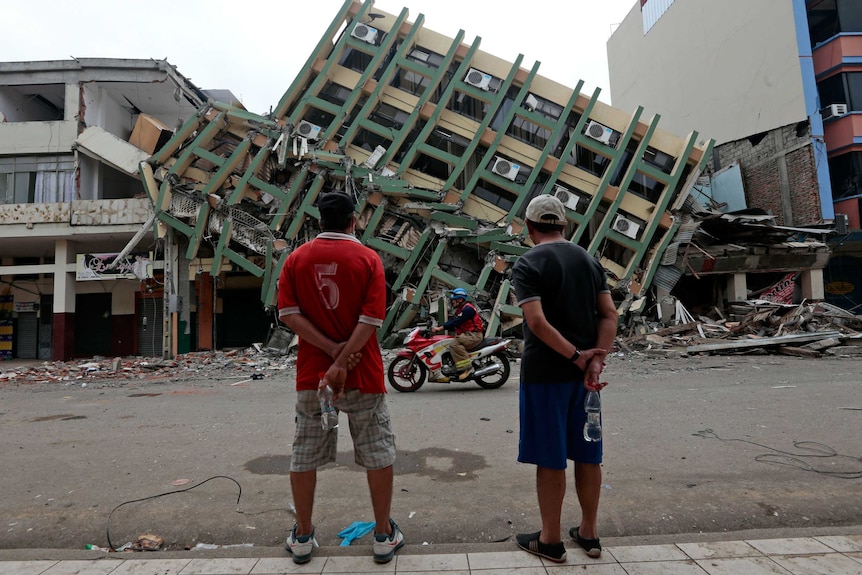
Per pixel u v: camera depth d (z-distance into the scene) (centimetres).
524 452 228
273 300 1559
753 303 1548
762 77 1939
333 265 227
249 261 1600
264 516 297
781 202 1853
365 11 1748
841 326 1314
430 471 375
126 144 1773
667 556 221
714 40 2166
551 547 220
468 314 746
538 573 210
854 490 314
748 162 1997
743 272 1641
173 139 1683
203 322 1823
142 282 1789
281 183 1712
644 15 2653
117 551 257
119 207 1750
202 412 632
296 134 1659
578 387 226
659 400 623
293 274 232
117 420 593
